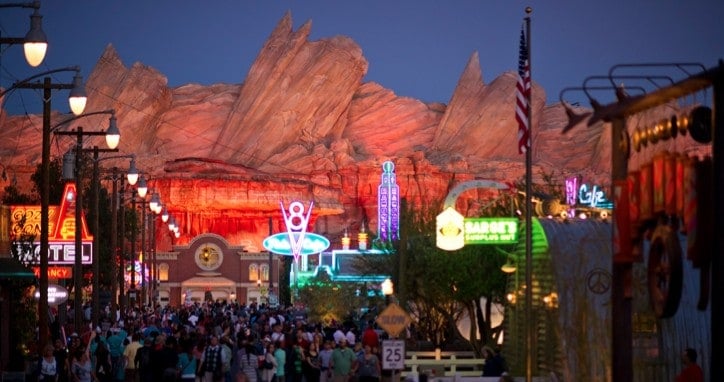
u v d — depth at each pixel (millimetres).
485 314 58219
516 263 44281
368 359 39375
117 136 44438
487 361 39219
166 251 163000
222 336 43500
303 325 55344
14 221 60062
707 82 19031
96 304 58062
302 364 43844
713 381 18547
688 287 37062
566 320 38312
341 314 88188
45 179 41125
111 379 45719
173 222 121312
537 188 58312
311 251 115438
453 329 56719
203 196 194500
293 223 122938
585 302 38375
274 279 162000
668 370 36688
